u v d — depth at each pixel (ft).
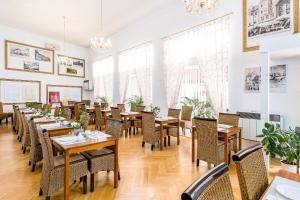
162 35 23.73
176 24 21.97
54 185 8.08
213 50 18.31
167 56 23.03
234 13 16.69
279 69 14.11
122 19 26.27
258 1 15.12
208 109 18.26
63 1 21.53
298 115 13.34
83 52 39.47
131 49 28.73
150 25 25.36
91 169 9.09
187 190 2.75
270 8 14.48
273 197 3.73
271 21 14.44
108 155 9.65
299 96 13.26
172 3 21.84
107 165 9.60
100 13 24.35
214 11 18.16
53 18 25.98
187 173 11.31
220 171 3.54
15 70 30.19
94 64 38.50
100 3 21.80
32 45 31.99
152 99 25.48
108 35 32.91
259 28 15.10
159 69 24.35
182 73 21.52
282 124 13.85
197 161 12.30
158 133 16.03
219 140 12.42
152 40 25.17
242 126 15.55
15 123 22.91
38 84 32.76
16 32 30.22
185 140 19.10
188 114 20.25
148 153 15.02
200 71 19.52
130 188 9.61
